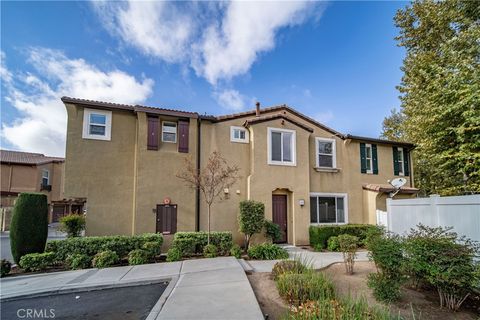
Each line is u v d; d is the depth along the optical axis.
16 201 8.95
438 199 7.02
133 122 11.13
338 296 5.18
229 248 9.88
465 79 10.31
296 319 4.01
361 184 14.57
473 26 12.28
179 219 10.85
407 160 16.03
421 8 14.76
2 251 11.63
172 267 7.88
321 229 11.64
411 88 14.92
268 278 6.68
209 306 4.84
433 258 4.98
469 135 10.38
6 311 5.21
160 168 10.87
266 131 12.39
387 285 5.34
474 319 4.59
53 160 26.69
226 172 10.99
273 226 11.14
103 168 10.42
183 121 11.58
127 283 6.61
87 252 8.75
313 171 13.64
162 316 4.43
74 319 4.80
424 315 4.73
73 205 25.72
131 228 10.49
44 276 7.38
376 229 7.97
